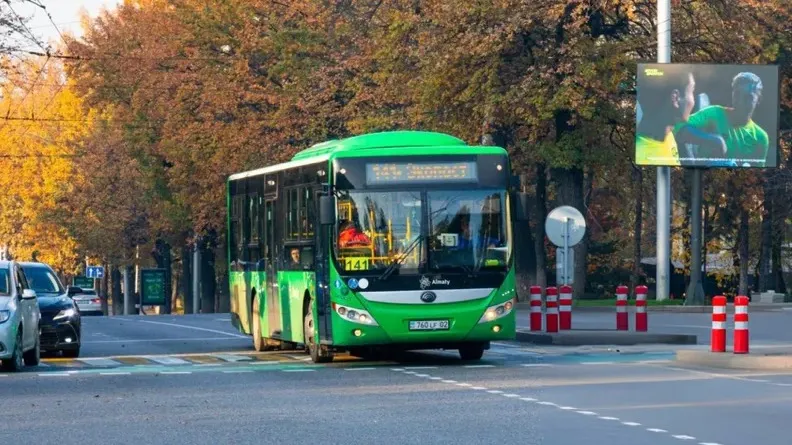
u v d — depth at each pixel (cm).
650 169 7725
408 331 2700
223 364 2973
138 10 8812
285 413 1877
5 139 10781
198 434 1647
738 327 2775
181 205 8544
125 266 10481
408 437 1595
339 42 7138
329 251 2714
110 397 2152
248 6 7400
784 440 1564
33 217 10819
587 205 8500
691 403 1975
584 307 6056
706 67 5891
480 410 1889
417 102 6519
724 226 8738
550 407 1925
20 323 2745
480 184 2753
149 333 4616
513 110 6175
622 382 2328
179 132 7756
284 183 3108
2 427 1742
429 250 2712
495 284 2730
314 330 2847
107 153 9869
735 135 5903
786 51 7194
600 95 6119
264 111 7444
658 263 6131
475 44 6053
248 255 3522
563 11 5981
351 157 2725
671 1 6212
